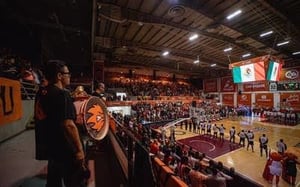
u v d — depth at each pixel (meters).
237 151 14.45
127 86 32.44
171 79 39.16
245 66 14.93
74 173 1.87
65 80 2.08
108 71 31.73
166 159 6.71
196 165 5.89
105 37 16.03
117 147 4.58
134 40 17.28
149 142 7.50
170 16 12.12
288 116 26.23
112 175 3.74
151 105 28.61
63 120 1.79
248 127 23.08
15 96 5.31
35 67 11.94
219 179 4.43
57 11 10.18
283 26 13.83
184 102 33.41
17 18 10.43
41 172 2.99
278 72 14.53
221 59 25.19
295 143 16.09
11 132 5.52
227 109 31.91
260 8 11.39
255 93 31.97
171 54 22.47
